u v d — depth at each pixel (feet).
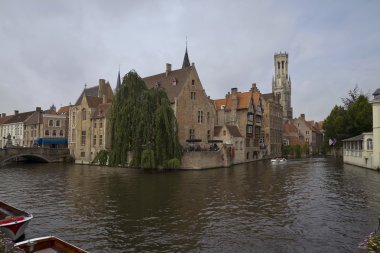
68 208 56.18
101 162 134.10
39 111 228.43
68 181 90.94
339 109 205.87
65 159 179.11
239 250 36.19
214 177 99.71
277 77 399.85
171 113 117.80
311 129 315.99
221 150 141.38
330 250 35.99
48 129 212.84
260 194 68.95
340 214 51.31
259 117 209.36
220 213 52.26
